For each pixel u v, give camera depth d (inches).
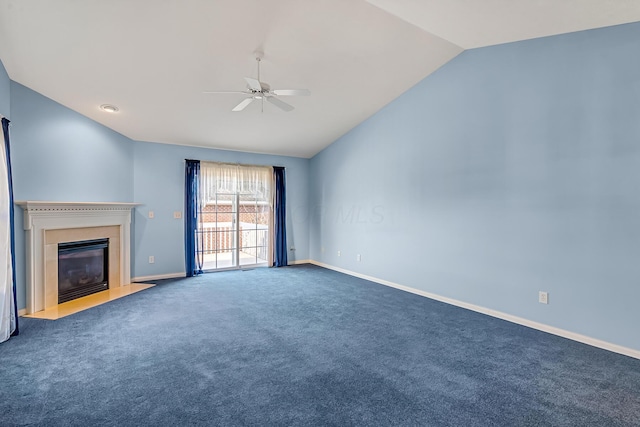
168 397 82.6
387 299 172.2
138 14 110.3
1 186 118.6
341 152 241.6
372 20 123.7
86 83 146.9
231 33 124.4
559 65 122.5
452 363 101.7
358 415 75.9
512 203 137.5
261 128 213.0
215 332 126.3
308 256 286.0
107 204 171.8
